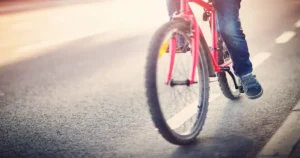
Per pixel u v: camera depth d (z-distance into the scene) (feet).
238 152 10.30
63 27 35.94
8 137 12.62
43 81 19.19
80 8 51.29
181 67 12.67
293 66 17.67
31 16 46.78
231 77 13.80
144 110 14.10
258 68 17.84
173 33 10.11
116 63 21.56
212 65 11.69
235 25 11.09
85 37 30.14
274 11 35.83
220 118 12.82
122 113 13.94
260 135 11.21
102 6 51.88
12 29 37.52
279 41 23.07
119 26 34.06
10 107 15.66
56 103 15.70
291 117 12.07
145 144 11.28
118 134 12.15
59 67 21.75
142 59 22.04
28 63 23.44
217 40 12.98
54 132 12.75
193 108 12.96
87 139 11.96
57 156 10.94
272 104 13.52
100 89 17.10
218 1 10.94
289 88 14.89
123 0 58.70
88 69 20.75
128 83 17.70
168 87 15.11
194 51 10.67
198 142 11.16
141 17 38.91
